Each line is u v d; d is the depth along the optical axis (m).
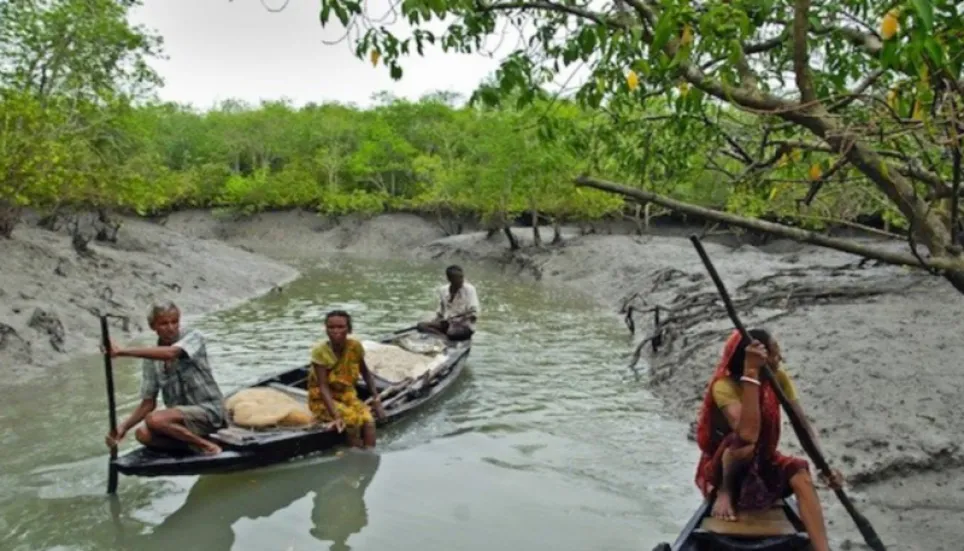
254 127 51.44
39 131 16.50
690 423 9.90
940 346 9.99
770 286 17.61
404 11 4.70
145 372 7.50
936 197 4.61
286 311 19.41
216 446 7.49
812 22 4.95
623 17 5.26
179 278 21.53
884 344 10.38
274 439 7.76
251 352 14.14
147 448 7.48
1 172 15.49
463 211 42.84
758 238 32.59
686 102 4.96
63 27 20.48
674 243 30.39
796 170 6.11
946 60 3.76
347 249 43.22
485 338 15.86
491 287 26.00
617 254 27.28
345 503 7.54
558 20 5.93
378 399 9.14
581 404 10.90
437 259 37.44
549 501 7.58
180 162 52.66
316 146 50.53
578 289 25.36
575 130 6.88
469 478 8.14
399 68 5.50
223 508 7.42
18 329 13.16
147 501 7.49
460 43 5.76
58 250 18.81
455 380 11.55
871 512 6.91
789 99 5.51
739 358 5.58
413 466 8.47
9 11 20.28
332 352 8.58
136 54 22.28
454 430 9.67
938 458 7.49
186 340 7.50
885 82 5.00
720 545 5.16
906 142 5.17
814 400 9.30
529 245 34.50
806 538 5.20
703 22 4.17
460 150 46.97
